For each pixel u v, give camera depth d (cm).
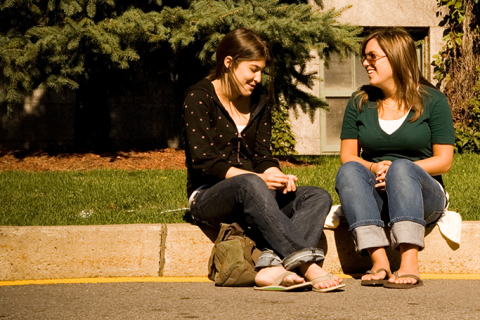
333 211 446
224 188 396
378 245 388
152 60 1051
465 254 440
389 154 439
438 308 337
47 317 322
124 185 732
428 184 405
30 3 894
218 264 400
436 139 427
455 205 580
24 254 423
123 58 845
